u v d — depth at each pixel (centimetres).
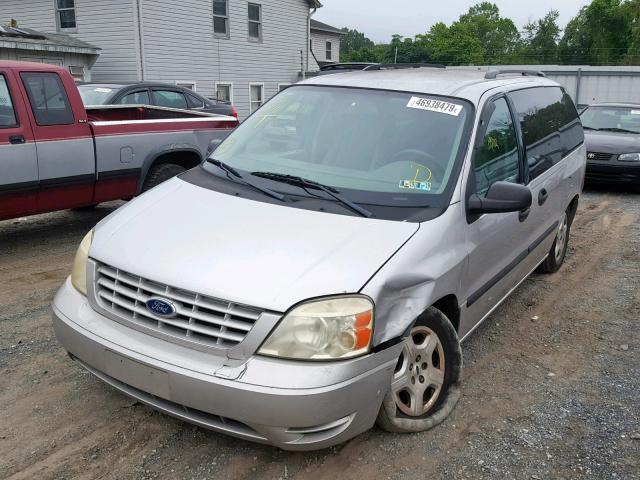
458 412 361
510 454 322
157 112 901
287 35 2477
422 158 365
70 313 312
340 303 270
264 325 264
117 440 320
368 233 311
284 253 290
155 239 311
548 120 532
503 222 404
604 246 759
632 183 1083
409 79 430
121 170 694
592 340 475
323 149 388
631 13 6475
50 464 300
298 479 296
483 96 407
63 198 650
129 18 1881
